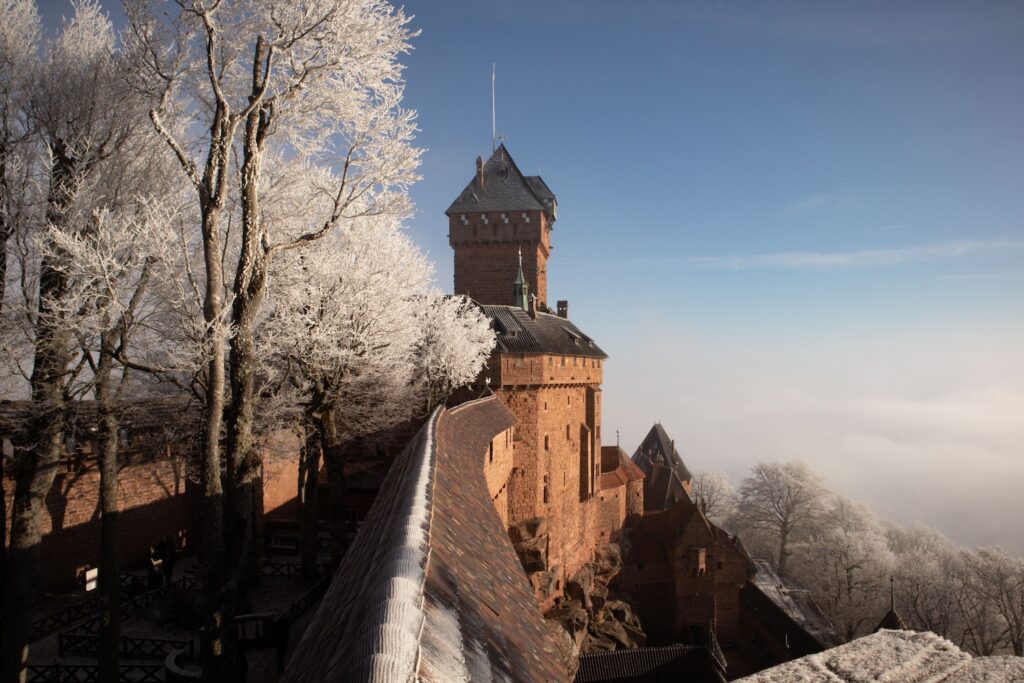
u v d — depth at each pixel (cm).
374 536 722
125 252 1573
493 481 2661
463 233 6084
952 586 6144
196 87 1623
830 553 7175
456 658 366
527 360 4091
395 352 2653
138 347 1777
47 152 1538
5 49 1536
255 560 2509
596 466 5631
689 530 6156
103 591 1540
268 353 2239
